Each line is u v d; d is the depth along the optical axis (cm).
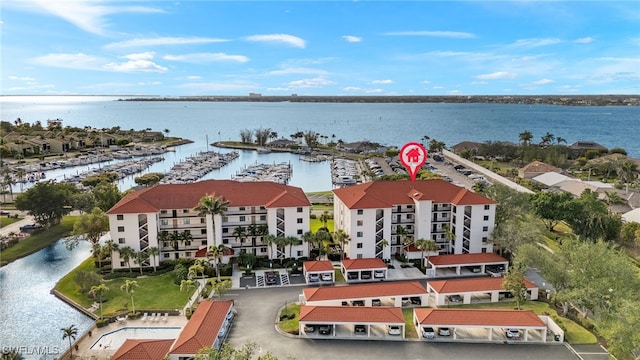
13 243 10162
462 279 8156
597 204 10681
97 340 6147
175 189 9119
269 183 9588
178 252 8919
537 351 5866
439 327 6184
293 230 8906
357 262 8256
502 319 6162
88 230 9044
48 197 10981
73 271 8619
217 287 6862
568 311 7031
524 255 7375
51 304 7388
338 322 6125
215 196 8981
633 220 10950
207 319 6062
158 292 7588
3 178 16525
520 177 17600
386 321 6131
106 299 7338
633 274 6644
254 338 6109
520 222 9175
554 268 7125
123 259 8488
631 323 5281
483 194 10394
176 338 6097
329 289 7062
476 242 9119
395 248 9381
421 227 9144
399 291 7125
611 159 19250
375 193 9350
